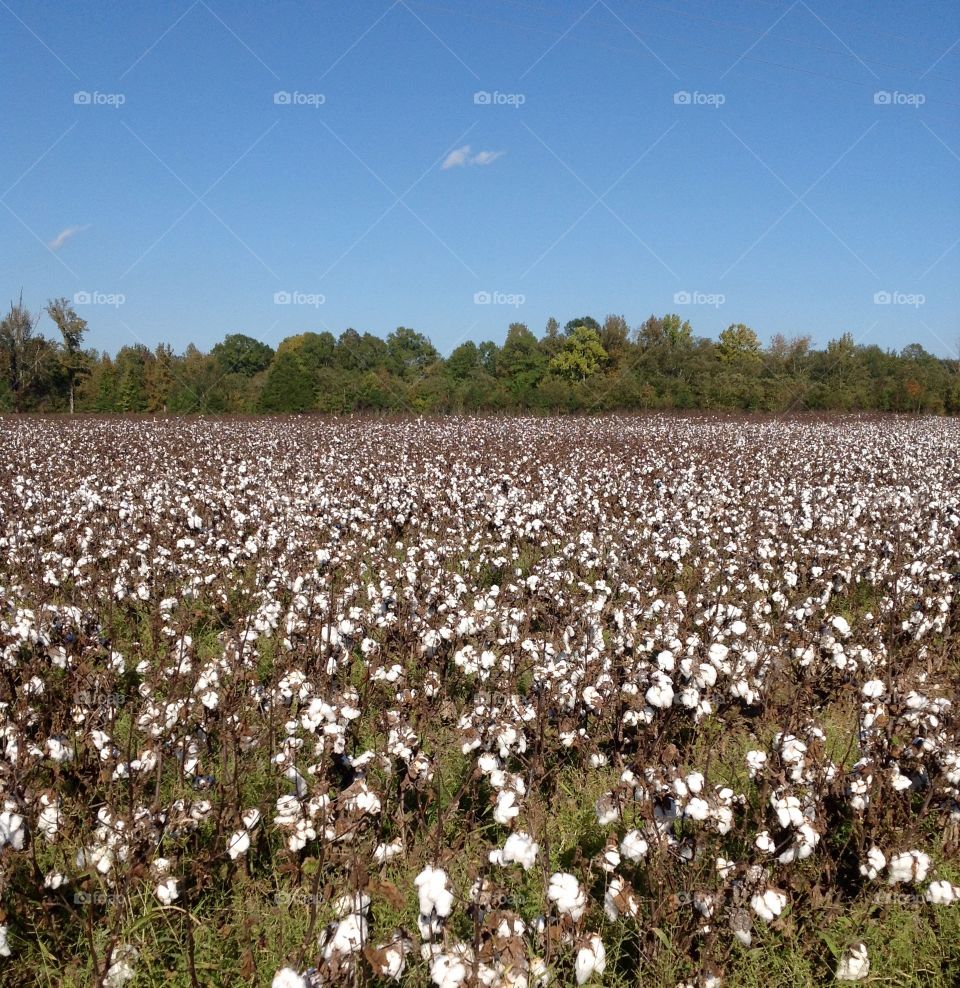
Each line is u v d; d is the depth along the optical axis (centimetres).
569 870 349
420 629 549
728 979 290
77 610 524
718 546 929
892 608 586
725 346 6062
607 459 1955
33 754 359
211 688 420
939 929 321
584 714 437
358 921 243
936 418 4934
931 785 351
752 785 394
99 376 5353
